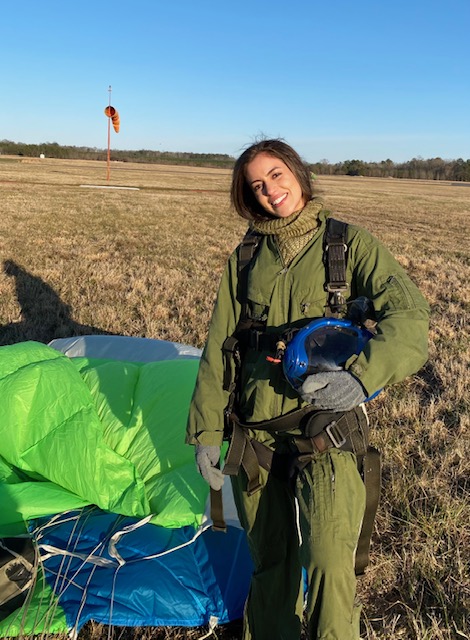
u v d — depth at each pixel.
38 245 10.57
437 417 4.11
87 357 4.06
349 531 1.62
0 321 5.98
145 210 18.97
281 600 2.00
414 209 26.72
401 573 2.50
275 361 1.72
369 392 1.53
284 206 1.82
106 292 7.31
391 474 3.22
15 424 2.97
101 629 2.19
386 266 1.70
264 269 1.82
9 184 26.83
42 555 2.43
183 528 2.60
